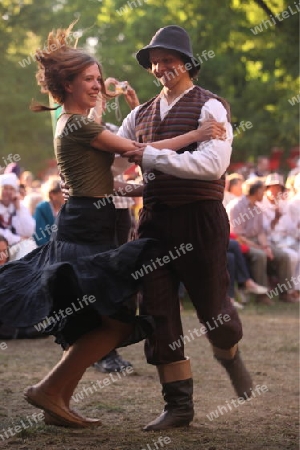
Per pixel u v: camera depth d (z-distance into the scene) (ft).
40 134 130.93
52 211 36.42
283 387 24.09
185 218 17.78
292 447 17.08
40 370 26.37
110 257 16.74
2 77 124.06
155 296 17.83
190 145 17.71
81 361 17.72
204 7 70.85
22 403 21.02
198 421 19.48
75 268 16.49
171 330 18.04
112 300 16.40
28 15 122.42
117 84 20.08
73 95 17.71
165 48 17.78
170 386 18.30
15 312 16.52
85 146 17.34
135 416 19.92
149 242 16.92
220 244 17.90
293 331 35.96
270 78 78.28
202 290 18.07
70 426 18.33
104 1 106.93
